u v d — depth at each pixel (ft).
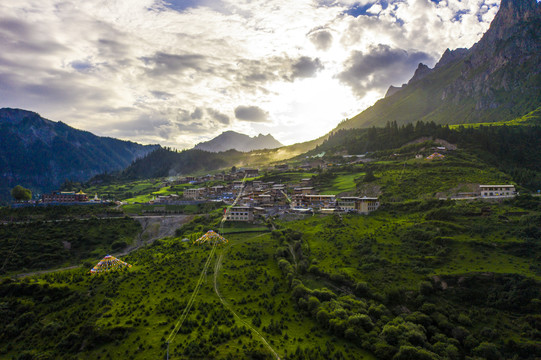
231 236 603.26
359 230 593.01
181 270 456.86
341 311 366.02
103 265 476.95
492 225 516.73
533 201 572.10
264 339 323.78
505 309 382.42
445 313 386.32
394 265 467.93
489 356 323.78
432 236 510.17
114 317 345.92
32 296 403.13
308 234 604.08
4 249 589.32
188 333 321.93
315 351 317.22
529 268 416.67
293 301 402.31
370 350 326.65
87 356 298.97
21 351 318.04
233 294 404.16
